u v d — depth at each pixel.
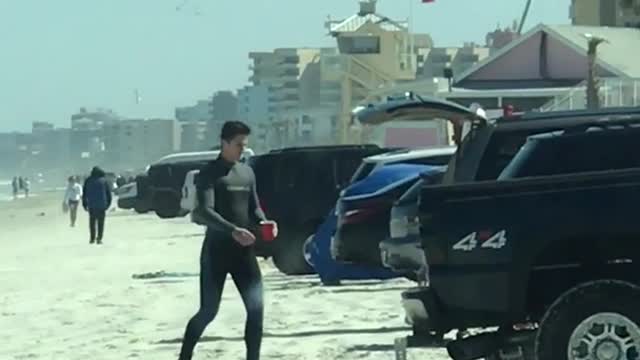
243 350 21.19
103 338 23.98
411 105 18.05
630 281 14.16
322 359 19.78
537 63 78.44
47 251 53.94
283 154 34.38
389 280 31.58
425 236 14.23
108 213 94.94
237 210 17.05
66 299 31.81
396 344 15.19
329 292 29.83
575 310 13.81
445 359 19.12
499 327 14.86
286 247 34.12
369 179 27.97
